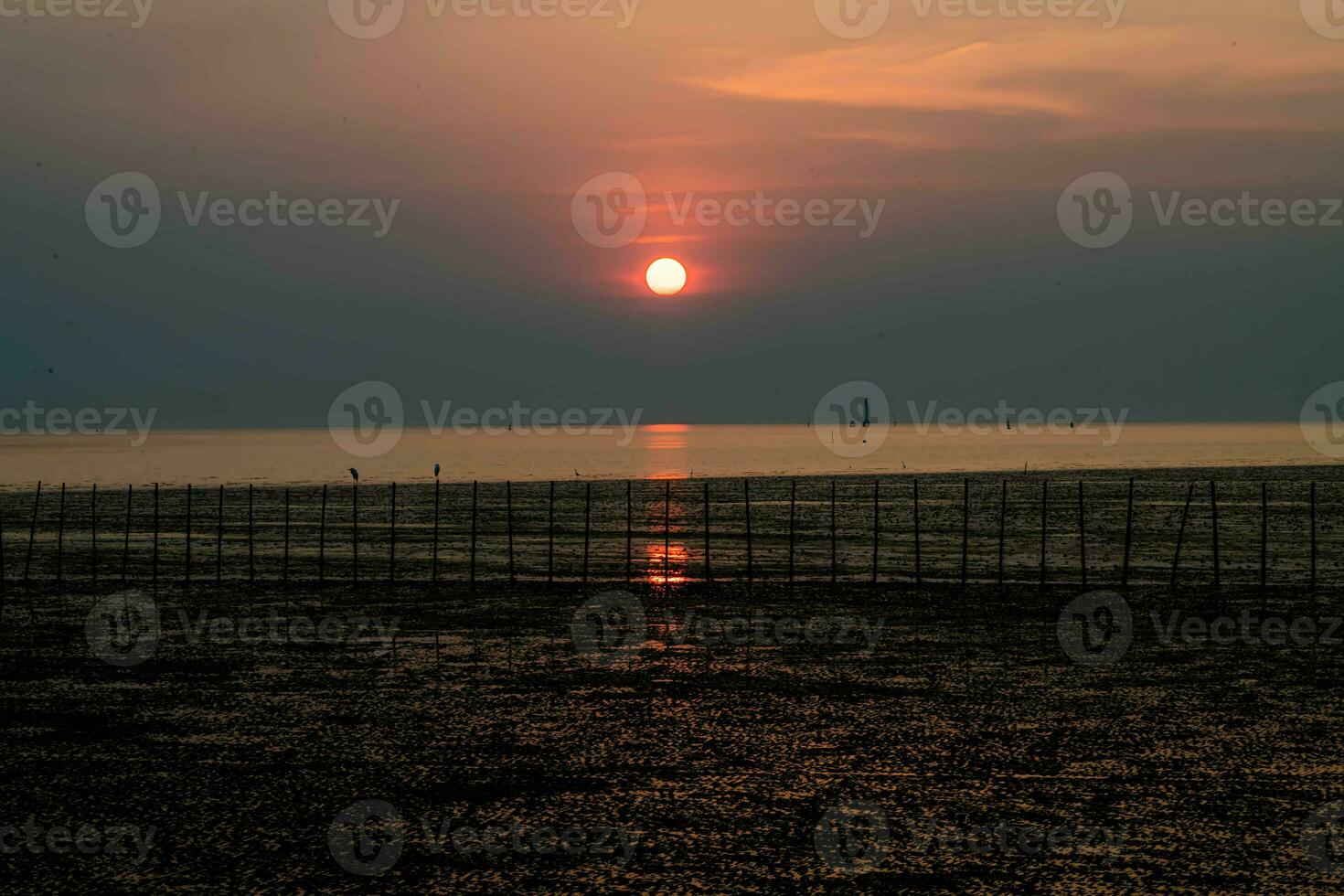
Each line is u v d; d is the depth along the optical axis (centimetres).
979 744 1605
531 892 1123
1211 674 2048
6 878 1159
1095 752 1570
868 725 1708
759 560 3675
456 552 3909
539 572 3384
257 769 1501
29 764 1523
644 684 1975
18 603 2852
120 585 3139
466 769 1500
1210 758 1539
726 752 1573
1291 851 1214
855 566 3500
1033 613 2656
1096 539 4238
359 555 3831
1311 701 1847
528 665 2130
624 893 1122
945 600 2839
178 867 1185
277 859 1205
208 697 1891
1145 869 1173
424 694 1906
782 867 1181
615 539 4316
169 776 1474
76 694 1914
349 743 1616
